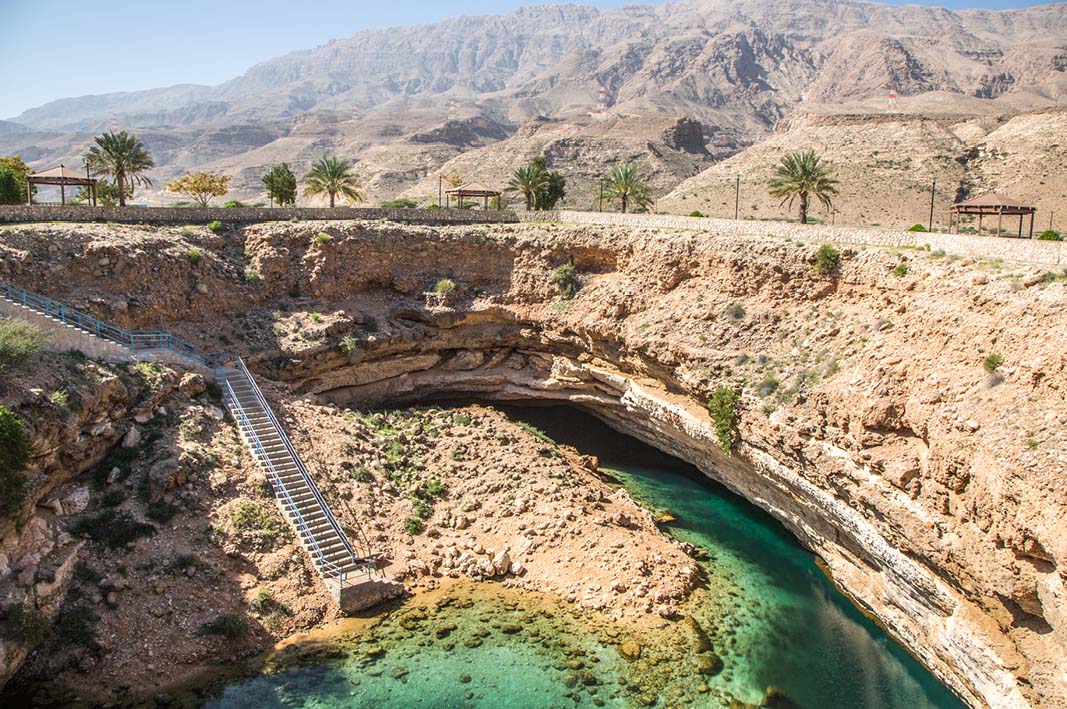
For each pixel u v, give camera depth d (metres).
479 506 46.50
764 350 48.84
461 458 51.03
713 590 41.81
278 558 37.94
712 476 54.88
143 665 32.12
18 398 34.12
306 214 66.31
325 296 60.50
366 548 41.09
